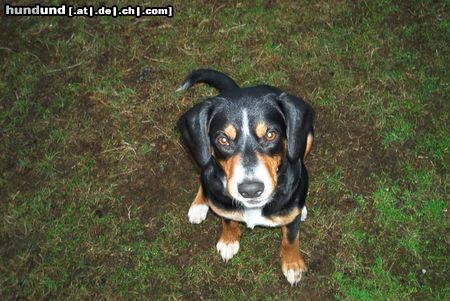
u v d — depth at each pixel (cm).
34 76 179
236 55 177
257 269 145
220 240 146
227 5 189
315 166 157
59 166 163
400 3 183
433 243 144
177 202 155
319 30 180
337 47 176
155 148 163
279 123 116
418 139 159
